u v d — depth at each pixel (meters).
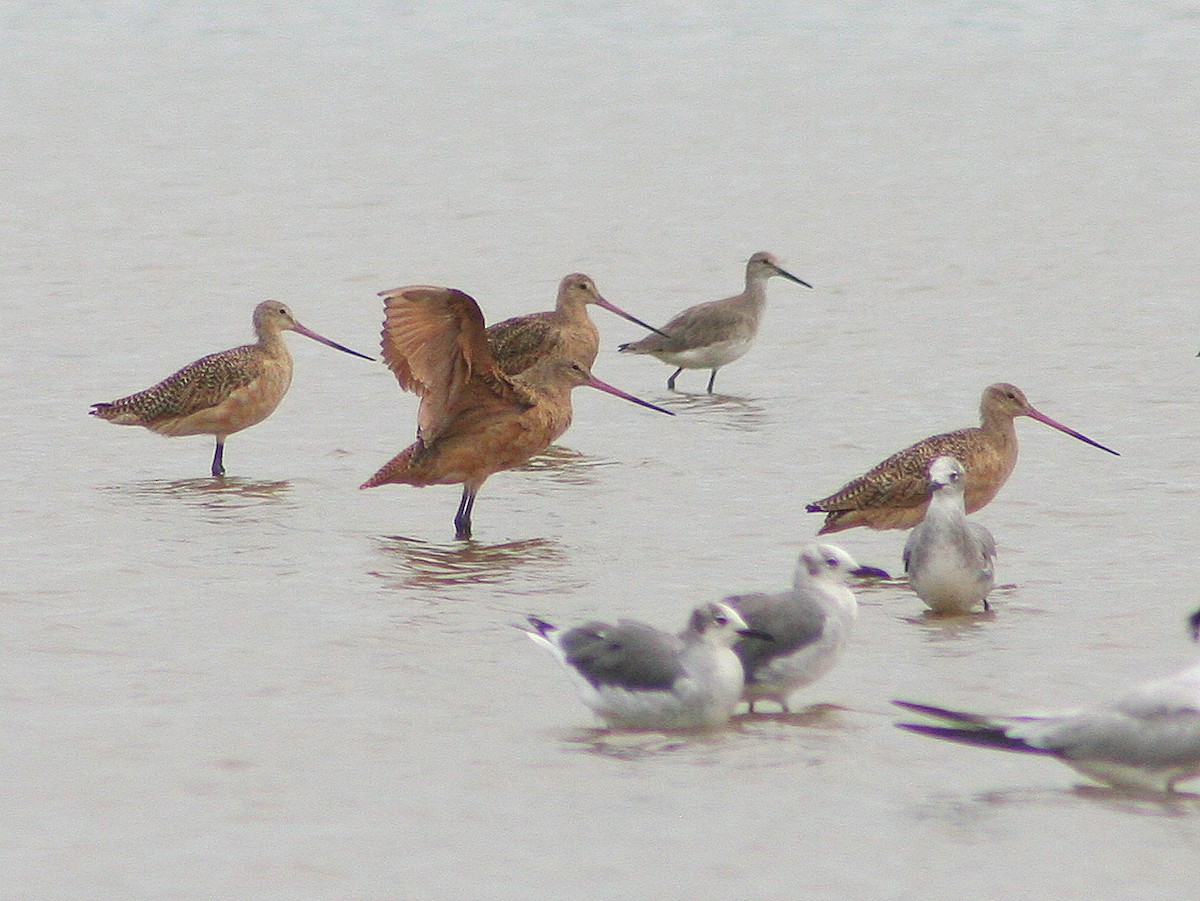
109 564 15.80
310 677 13.05
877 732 12.14
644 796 10.98
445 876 9.84
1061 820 10.61
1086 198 34.69
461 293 16.14
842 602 12.67
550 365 17.92
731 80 48.47
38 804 10.77
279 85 48.78
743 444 20.44
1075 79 47.75
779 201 35.00
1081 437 17.20
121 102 46.44
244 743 11.75
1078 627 14.19
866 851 10.18
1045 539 16.61
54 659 13.34
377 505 18.05
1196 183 35.78
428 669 13.27
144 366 23.91
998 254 30.45
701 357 23.58
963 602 14.57
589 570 15.77
